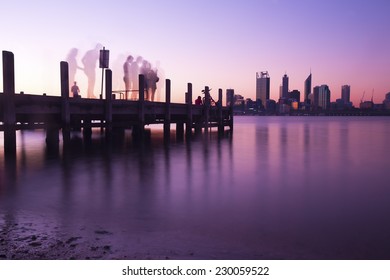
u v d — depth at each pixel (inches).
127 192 339.3
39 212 269.3
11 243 206.1
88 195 325.1
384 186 380.2
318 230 235.0
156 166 506.0
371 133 1521.9
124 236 219.9
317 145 896.9
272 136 1257.4
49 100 625.6
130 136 1003.9
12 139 549.6
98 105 768.3
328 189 364.2
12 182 379.2
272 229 236.4
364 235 226.1
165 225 242.5
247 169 491.5
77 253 193.2
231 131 1541.6
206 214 270.2
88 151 663.8
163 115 1089.4
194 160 576.4
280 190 357.7
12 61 541.3
